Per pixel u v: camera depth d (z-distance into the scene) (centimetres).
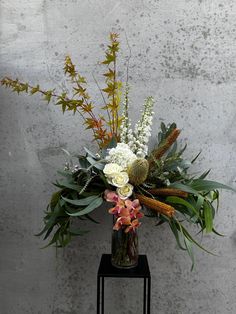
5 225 198
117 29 193
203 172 193
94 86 194
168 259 196
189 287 196
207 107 192
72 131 195
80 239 197
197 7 192
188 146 193
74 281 198
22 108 196
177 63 192
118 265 168
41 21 195
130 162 155
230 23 191
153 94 192
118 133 179
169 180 167
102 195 160
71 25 194
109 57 168
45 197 197
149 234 196
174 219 165
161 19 192
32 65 195
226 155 193
